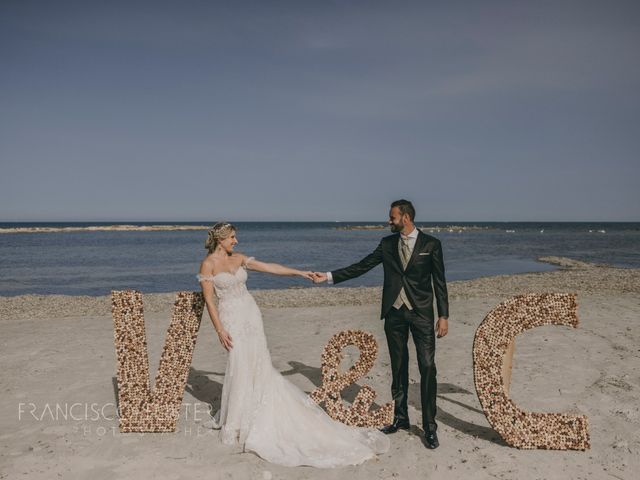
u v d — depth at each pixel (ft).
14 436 15.88
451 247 183.01
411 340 29.45
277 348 27.71
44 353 26.48
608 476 12.93
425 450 14.64
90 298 54.24
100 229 545.03
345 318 36.76
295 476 13.14
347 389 20.65
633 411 17.20
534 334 29.01
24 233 406.62
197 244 221.05
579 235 319.47
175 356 16.52
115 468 13.58
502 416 14.88
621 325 31.37
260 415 15.12
